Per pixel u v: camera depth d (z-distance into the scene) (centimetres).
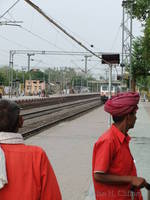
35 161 268
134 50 4075
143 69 4122
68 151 1395
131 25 3822
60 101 7256
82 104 6444
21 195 260
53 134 1992
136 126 2239
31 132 2047
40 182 266
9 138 274
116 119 344
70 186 873
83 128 2330
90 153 1348
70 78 14538
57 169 1064
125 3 2384
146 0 2205
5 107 283
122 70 4428
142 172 930
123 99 340
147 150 1312
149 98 7419
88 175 989
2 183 256
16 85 8300
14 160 265
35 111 4078
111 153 327
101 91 6650
